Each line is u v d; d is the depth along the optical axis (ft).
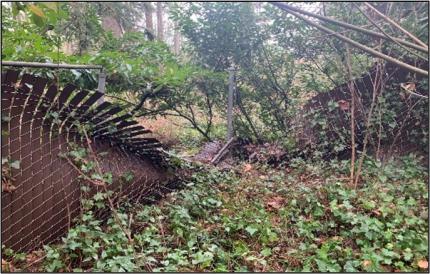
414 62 17.60
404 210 12.42
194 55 26.07
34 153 10.18
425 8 16.12
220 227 11.98
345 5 15.40
